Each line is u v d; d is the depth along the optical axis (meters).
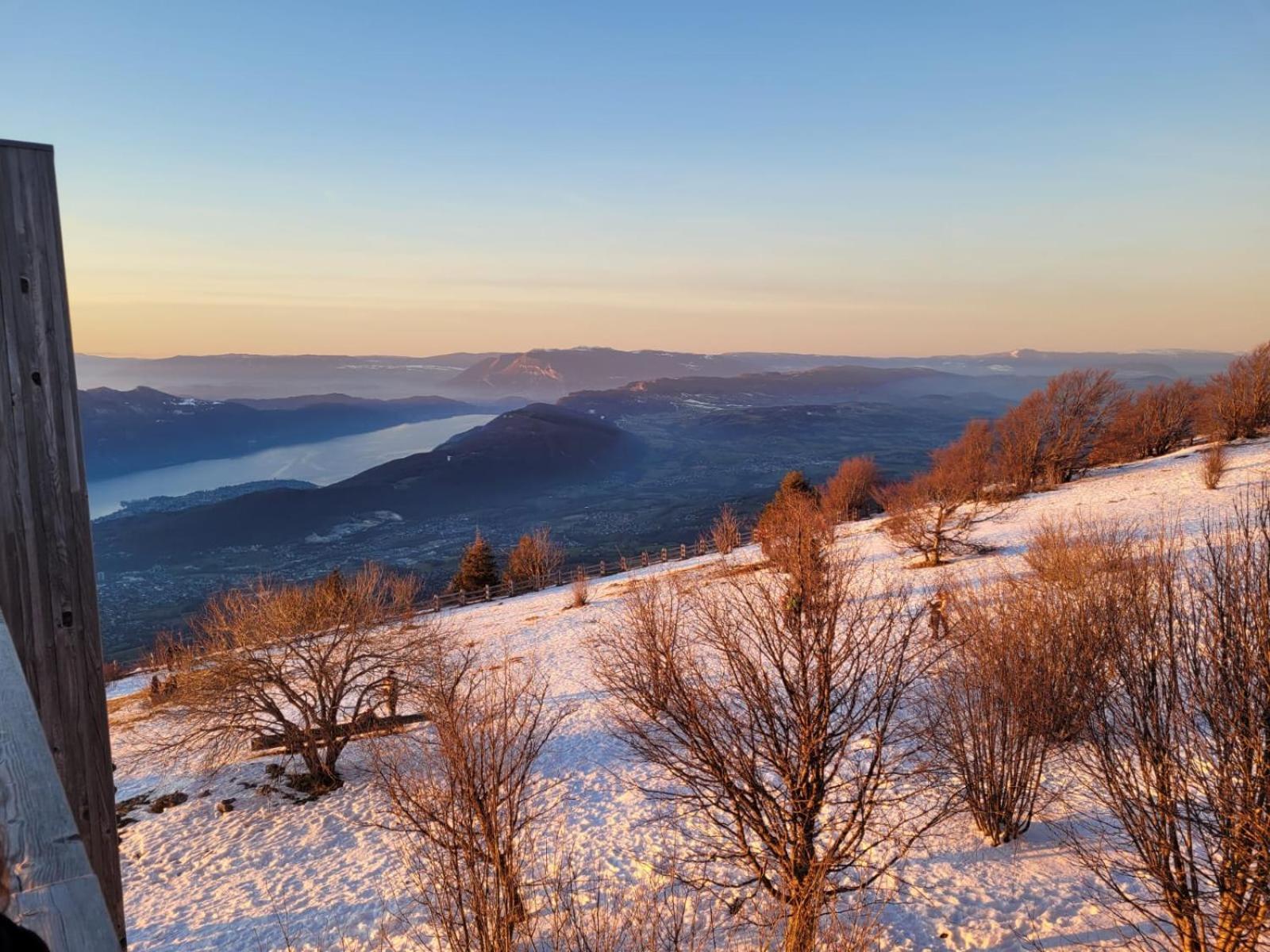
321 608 19.12
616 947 8.12
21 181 2.60
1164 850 6.58
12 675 1.29
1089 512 31.52
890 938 9.01
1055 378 46.72
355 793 17.50
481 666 25.11
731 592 12.13
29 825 1.07
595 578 48.50
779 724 8.70
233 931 12.41
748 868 9.62
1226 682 5.97
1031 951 8.53
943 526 31.61
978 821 10.69
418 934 10.46
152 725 23.80
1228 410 46.19
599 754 16.56
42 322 2.63
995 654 10.29
